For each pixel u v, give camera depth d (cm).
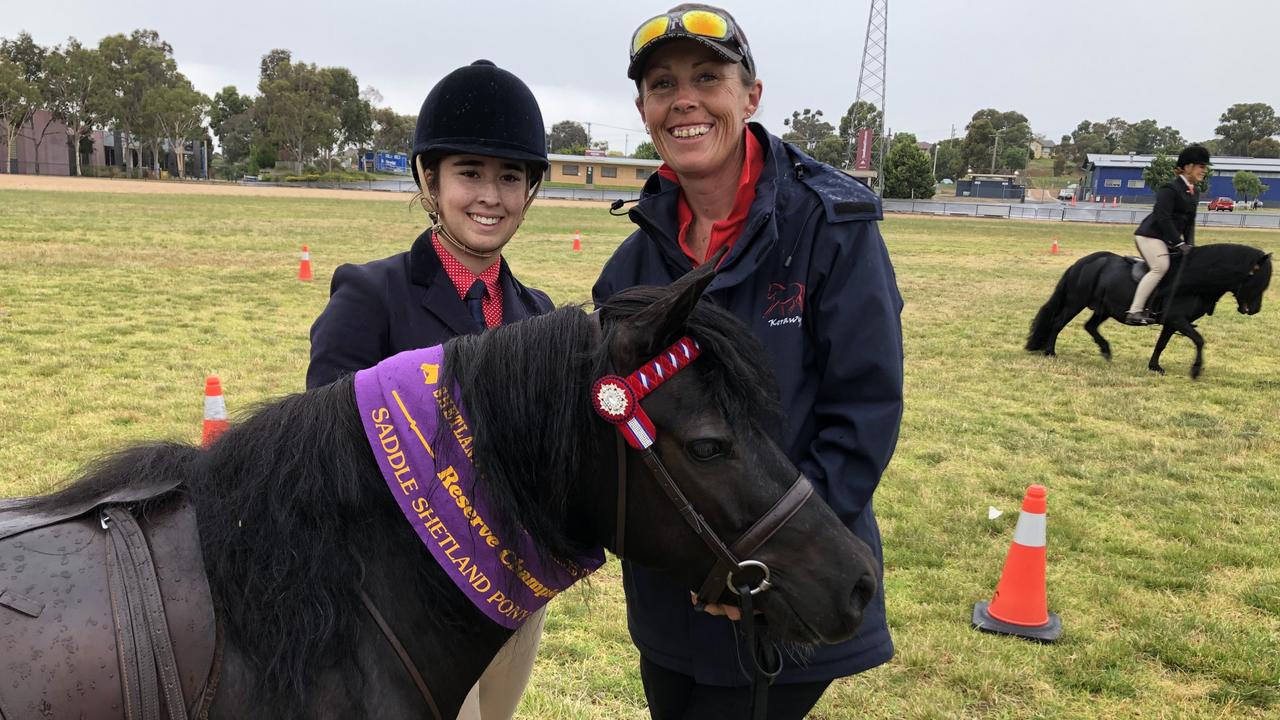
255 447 145
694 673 188
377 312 194
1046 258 2241
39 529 134
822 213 179
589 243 2205
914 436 667
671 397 139
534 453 142
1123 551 462
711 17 175
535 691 324
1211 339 1141
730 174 195
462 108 188
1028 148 11206
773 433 156
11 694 118
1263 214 4956
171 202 3266
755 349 147
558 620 385
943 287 1614
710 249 197
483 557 143
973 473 585
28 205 2639
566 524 150
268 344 864
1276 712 322
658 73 184
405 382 143
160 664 125
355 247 1839
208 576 133
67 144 7069
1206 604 404
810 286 179
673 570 149
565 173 7169
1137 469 598
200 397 658
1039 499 381
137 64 6994
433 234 206
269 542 136
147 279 1261
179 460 150
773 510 142
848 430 173
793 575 143
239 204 3384
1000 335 1130
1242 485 568
